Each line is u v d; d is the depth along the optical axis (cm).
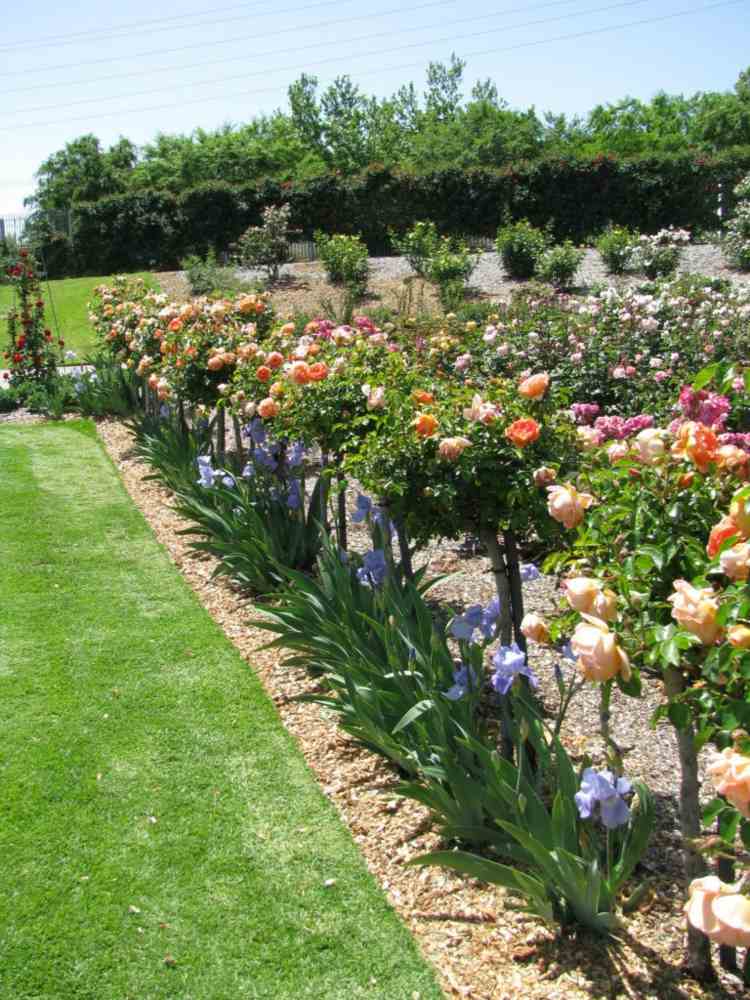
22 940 263
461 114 5134
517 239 1902
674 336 759
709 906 159
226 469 607
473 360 750
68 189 4438
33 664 448
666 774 324
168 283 2181
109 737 378
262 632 482
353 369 452
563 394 333
